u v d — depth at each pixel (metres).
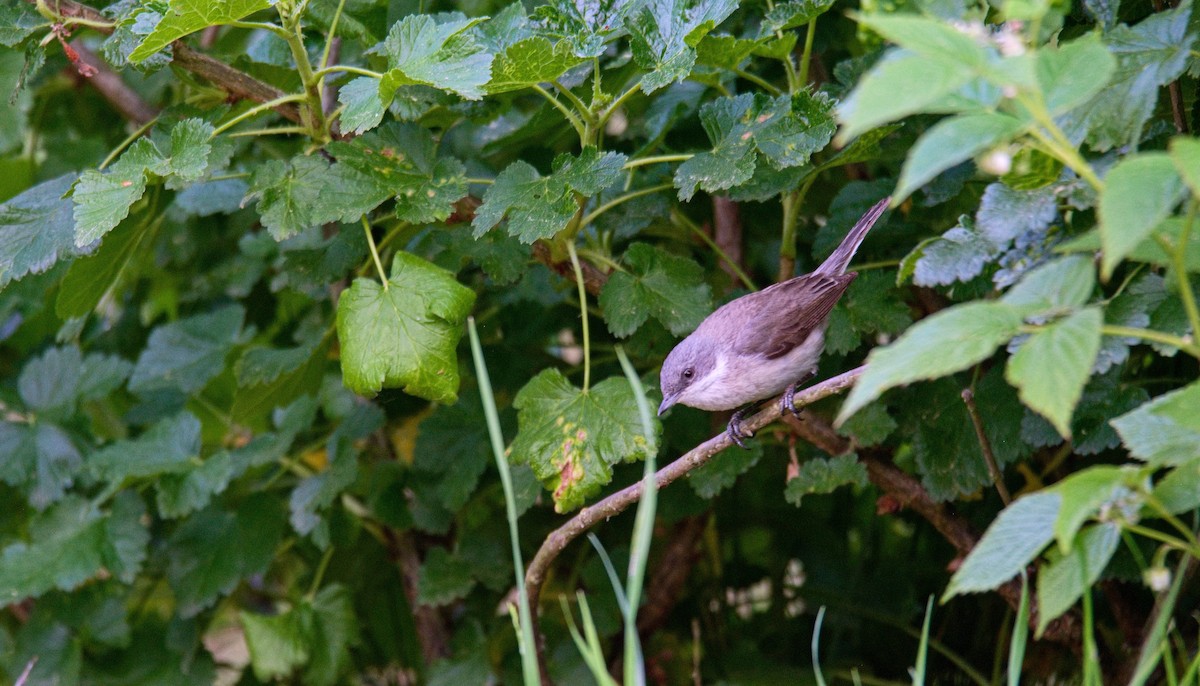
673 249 6.78
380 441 7.44
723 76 5.84
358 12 5.76
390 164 5.05
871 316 5.53
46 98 8.02
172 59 5.09
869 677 6.97
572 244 5.34
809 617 7.70
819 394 4.66
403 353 4.77
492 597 7.43
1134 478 3.19
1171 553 5.60
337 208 4.89
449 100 5.50
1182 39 3.98
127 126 8.15
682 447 6.40
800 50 6.38
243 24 4.68
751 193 5.26
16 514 7.90
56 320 8.26
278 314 8.17
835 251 5.59
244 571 6.75
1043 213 3.96
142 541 6.61
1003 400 5.46
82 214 4.58
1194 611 5.93
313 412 6.62
